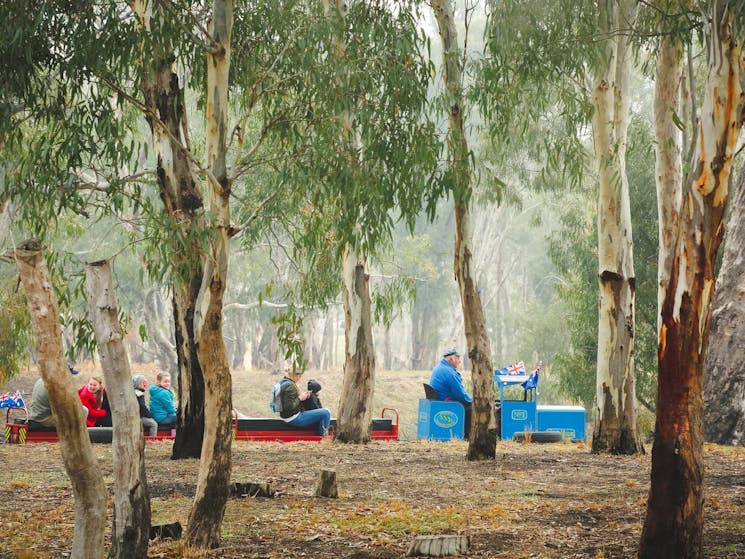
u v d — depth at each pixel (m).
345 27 11.16
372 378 19.39
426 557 8.12
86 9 10.01
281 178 10.31
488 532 9.18
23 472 13.91
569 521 9.80
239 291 51.25
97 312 6.55
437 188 10.97
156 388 20.36
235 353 61.34
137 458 6.75
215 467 8.41
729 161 7.13
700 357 7.12
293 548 8.41
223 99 8.83
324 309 16.33
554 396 52.44
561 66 16.05
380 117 10.84
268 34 11.38
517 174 35.12
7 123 10.20
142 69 10.70
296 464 15.13
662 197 17.16
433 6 15.62
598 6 14.81
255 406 48.25
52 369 5.70
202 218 9.20
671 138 16.97
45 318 5.62
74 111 10.79
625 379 17.06
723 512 10.22
